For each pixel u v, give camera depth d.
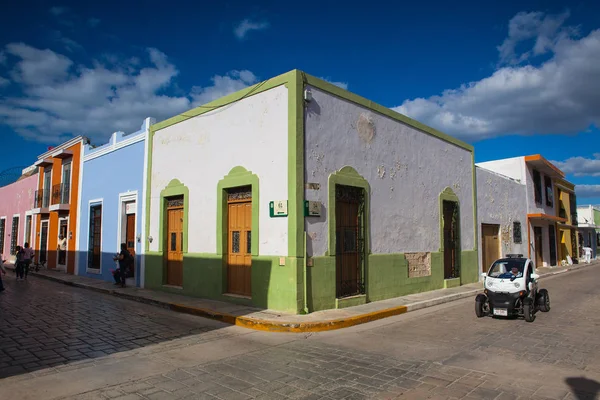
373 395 4.95
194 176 12.47
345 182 10.98
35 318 9.60
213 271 11.56
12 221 28.83
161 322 9.37
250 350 7.07
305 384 5.33
